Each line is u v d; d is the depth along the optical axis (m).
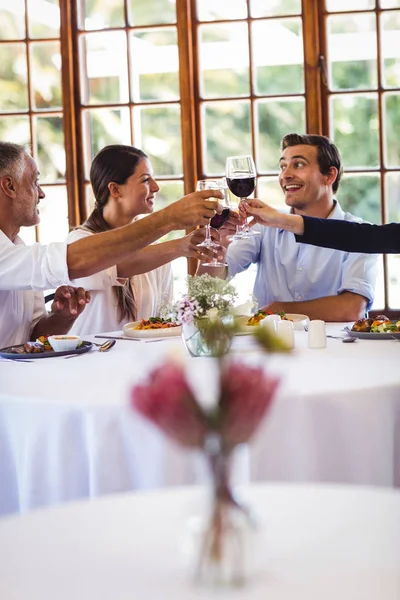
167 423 0.83
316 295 3.57
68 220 4.32
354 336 2.54
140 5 4.20
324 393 1.79
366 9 4.04
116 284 3.09
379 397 1.86
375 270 3.41
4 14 4.27
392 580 0.84
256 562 0.89
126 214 3.33
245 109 4.18
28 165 2.89
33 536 0.99
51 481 1.83
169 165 4.24
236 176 2.73
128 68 4.23
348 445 1.82
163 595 0.83
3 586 0.86
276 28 4.12
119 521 1.02
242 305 2.72
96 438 1.75
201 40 4.19
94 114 4.29
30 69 4.28
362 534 0.96
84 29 4.25
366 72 4.07
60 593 0.84
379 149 4.09
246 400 0.83
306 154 3.51
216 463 0.85
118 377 2.02
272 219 2.93
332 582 0.84
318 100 4.09
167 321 2.83
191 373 2.01
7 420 1.88
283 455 1.77
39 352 2.40
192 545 0.85
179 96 4.20
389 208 4.12
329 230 2.96
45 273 2.54
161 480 1.71
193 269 4.20
